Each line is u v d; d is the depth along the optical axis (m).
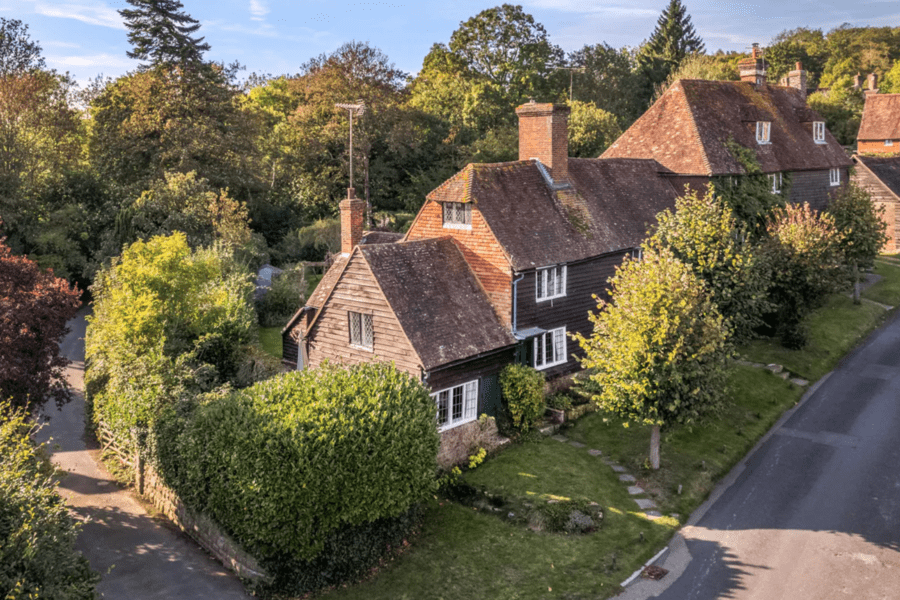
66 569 14.45
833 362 35.72
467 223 28.48
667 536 21.00
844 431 28.06
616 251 31.80
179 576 18.77
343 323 26.75
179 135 52.88
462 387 25.28
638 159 39.41
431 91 73.25
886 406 30.27
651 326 22.17
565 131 32.25
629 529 21.19
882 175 59.06
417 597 17.97
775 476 24.73
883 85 107.12
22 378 21.67
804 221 35.25
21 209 50.25
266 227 60.28
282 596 17.89
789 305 35.84
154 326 27.31
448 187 28.91
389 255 26.19
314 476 17.64
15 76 55.84
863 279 46.16
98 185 56.38
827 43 130.38
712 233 28.16
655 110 45.12
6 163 51.09
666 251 24.78
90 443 27.80
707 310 23.58
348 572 18.67
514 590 18.28
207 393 22.28
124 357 26.03
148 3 56.25
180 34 57.28
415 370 23.94
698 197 40.12
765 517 22.12
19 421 16.62
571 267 29.77
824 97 93.62
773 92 51.72
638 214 34.88
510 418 26.78
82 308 49.09
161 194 48.97
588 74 82.19
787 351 36.00
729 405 29.44
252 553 18.30
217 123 56.38
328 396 19.48
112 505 22.83
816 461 25.72
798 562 19.69
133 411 23.45
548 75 80.69
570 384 30.09
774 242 35.28
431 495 21.81
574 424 27.94
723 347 23.45
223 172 55.50
